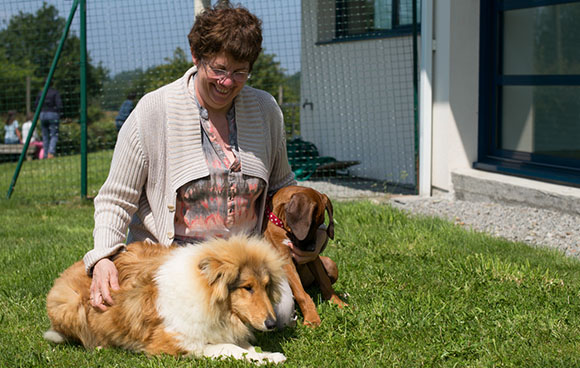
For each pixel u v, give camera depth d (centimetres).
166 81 1095
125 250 353
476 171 868
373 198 914
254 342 362
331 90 1199
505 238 646
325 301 427
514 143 870
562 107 794
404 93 1046
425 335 371
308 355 347
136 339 334
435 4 884
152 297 325
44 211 862
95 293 334
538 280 473
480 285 464
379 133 1105
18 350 354
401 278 489
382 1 1080
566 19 777
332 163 1090
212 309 313
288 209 377
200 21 334
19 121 2047
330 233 402
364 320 389
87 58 956
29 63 1975
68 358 341
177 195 362
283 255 388
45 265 538
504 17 868
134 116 356
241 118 370
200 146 359
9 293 462
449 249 577
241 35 328
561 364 328
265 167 380
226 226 373
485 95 888
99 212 356
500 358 338
